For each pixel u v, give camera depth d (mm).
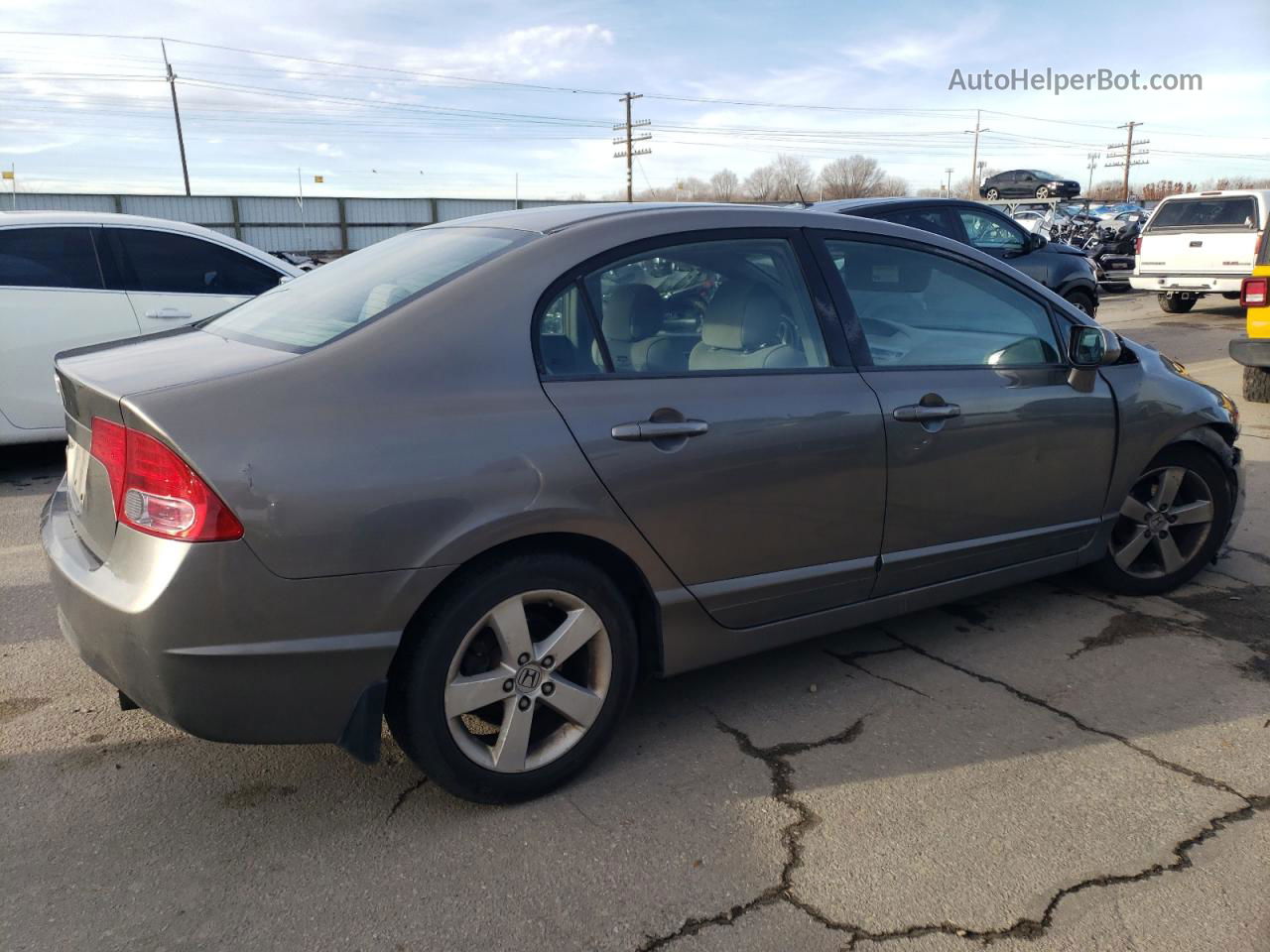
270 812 2582
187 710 2227
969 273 3510
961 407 3256
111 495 2287
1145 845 2467
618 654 2705
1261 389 8438
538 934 2143
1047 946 2121
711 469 2732
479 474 2375
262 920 2178
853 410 3012
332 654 2268
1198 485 4113
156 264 6293
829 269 3162
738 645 2971
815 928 2168
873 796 2670
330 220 38938
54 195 35031
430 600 2393
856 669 3457
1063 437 3553
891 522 3162
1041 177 28672
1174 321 14844
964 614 3973
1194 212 14883
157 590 2146
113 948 2088
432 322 2471
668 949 2105
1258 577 4375
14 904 2217
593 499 2531
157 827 2510
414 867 2363
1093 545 3848
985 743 2953
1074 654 3578
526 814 2582
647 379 2705
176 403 2193
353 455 2256
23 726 2994
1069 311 3719
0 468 6355
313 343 2473
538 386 2527
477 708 2494
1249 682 3363
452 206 41281
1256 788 2721
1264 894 2285
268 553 2172
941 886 2309
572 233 2752
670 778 2754
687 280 2883
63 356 2822
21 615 3836
